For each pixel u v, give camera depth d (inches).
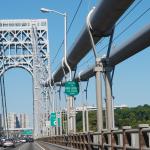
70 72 2429.9
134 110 4530.0
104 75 1519.4
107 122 1529.3
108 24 1476.4
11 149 3159.5
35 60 6220.5
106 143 1145.4
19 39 6245.1
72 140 1934.1
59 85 3868.1
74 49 2121.1
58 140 2787.9
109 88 1517.0
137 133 802.8
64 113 4028.1
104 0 1334.9
